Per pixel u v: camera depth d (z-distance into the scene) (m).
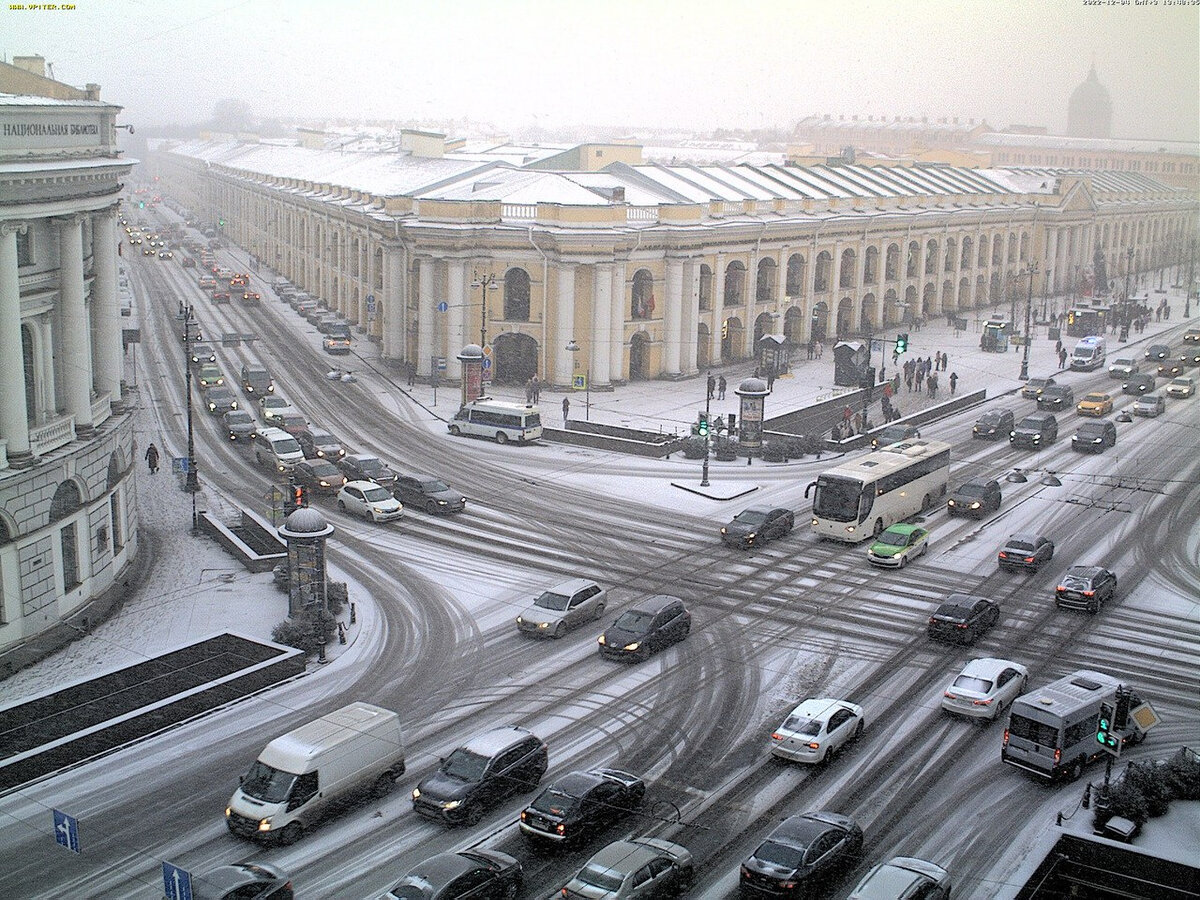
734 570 48.47
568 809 27.38
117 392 47.72
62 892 25.64
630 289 85.69
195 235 197.62
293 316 117.94
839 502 52.06
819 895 25.56
